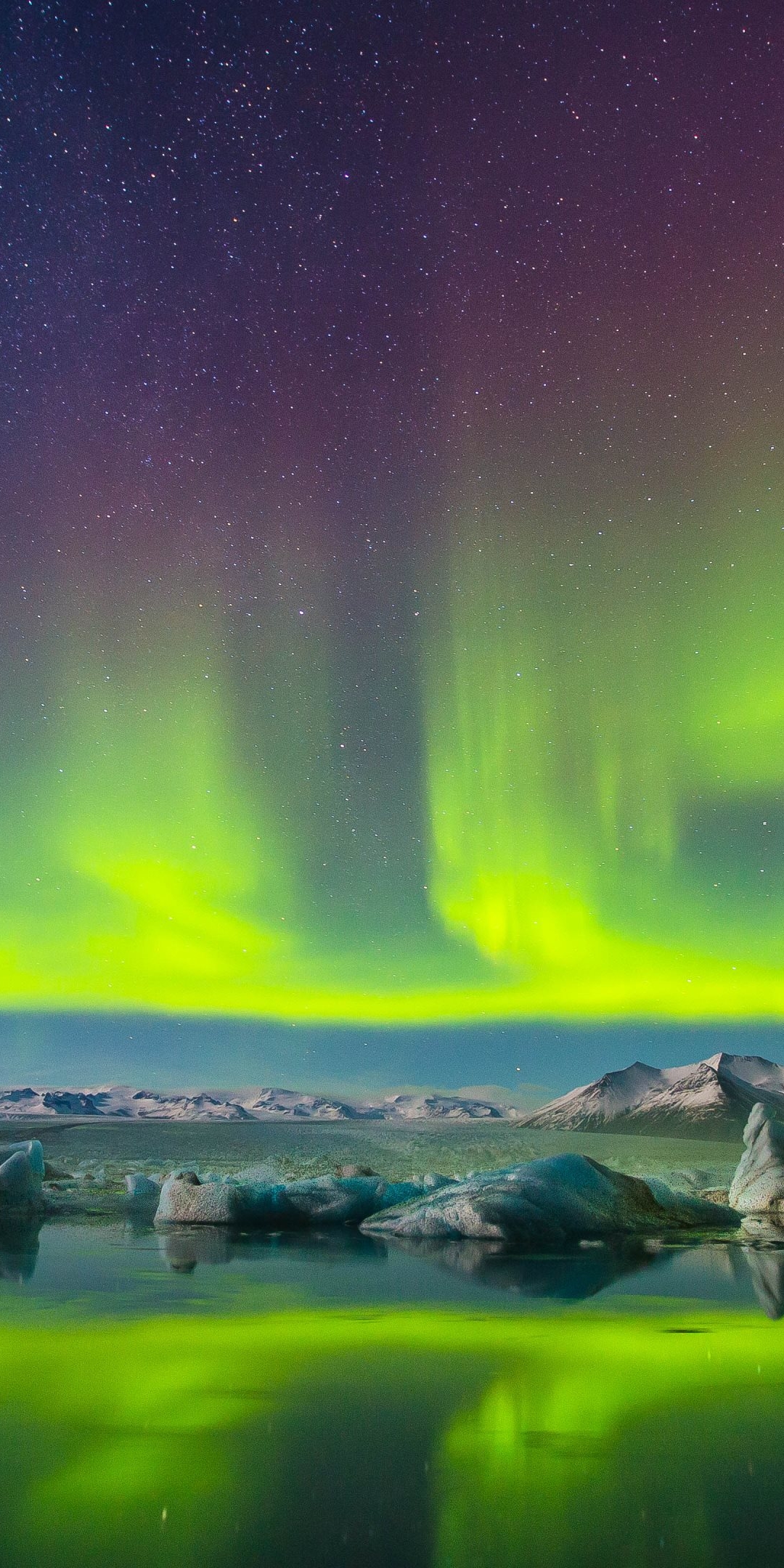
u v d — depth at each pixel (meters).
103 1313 4.50
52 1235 8.80
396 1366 3.46
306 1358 3.58
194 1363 3.48
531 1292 5.45
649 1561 1.90
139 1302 4.86
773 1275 6.38
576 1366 3.48
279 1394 3.08
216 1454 2.51
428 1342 3.90
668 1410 2.93
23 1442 2.59
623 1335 4.07
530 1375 3.35
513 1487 2.31
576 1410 2.93
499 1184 9.70
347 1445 2.59
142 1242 8.15
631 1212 10.07
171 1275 5.96
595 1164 10.63
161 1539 2.00
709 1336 4.07
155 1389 3.12
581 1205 9.65
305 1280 5.87
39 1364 3.44
